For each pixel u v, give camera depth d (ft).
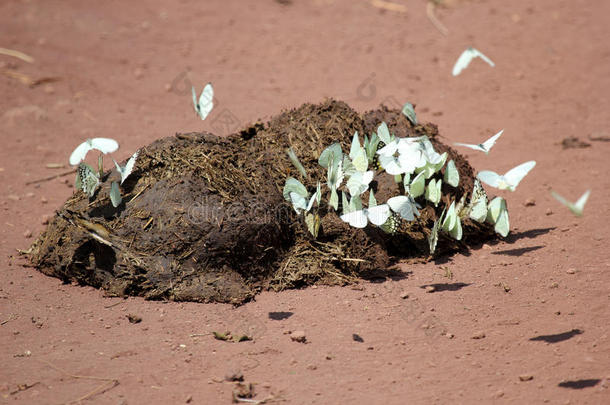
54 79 45.16
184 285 21.97
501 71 48.16
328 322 20.52
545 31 54.80
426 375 17.90
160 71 47.85
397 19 58.85
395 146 24.00
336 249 23.29
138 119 40.04
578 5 60.49
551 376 17.67
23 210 29.53
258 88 45.16
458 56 50.98
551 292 22.07
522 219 28.17
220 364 18.52
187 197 22.52
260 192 23.31
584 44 51.93
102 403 16.84
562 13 58.59
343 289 22.54
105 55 49.88
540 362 18.33
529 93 44.32
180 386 17.54
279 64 49.70
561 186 31.27
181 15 58.85
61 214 23.40
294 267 22.98
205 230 22.06
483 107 42.37
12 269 24.27
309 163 25.04
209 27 56.59
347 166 23.57
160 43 52.80
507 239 26.30
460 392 17.13
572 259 24.21
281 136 26.07
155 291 22.03
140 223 22.54
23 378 17.85
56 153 35.76
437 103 43.09
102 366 18.42
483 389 17.24
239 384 17.54
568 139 36.45
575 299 21.54
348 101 42.68
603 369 17.83
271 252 22.89
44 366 18.39
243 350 19.16
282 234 23.26
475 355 18.79
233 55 51.21
